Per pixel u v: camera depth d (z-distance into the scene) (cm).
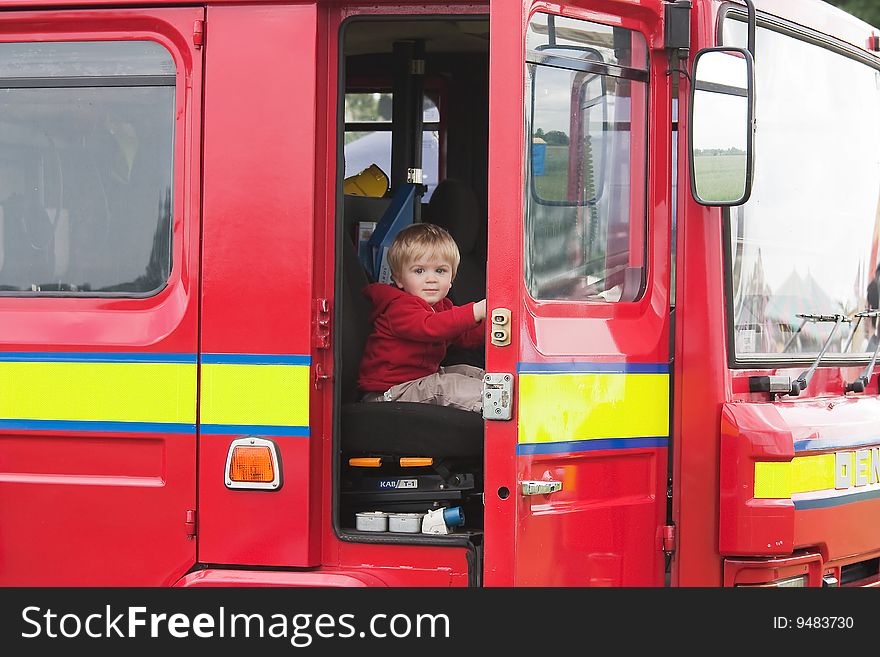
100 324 411
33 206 421
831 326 464
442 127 584
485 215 570
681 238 414
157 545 408
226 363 403
